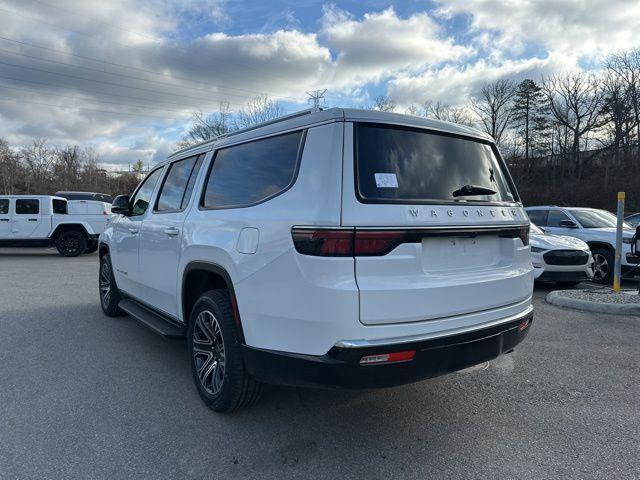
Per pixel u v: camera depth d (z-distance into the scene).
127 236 5.35
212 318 3.50
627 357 4.84
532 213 11.40
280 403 3.67
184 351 4.95
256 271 2.94
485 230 3.15
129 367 4.46
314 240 2.62
